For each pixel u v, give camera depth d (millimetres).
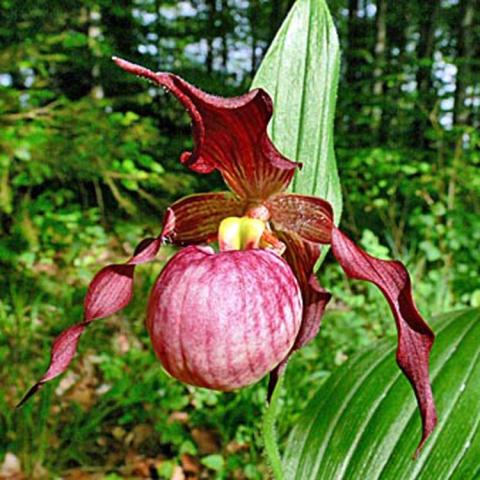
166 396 397
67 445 397
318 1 191
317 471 213
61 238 610
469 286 564
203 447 406
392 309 156
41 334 477
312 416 227
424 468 193
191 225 197
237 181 186
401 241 709
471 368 205
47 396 371
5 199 489
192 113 152
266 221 187
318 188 192
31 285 523
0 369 414
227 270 154
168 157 935
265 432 172
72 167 556
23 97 560
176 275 155
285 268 166
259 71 189
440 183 703
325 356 416
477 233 569
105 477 375
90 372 472
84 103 568
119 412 442
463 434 193
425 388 151
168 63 1146
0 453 368
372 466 203
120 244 729
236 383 153
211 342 148
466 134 758
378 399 217
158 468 376
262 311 152
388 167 744
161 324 152
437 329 224
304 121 191
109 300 178
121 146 608
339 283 606
